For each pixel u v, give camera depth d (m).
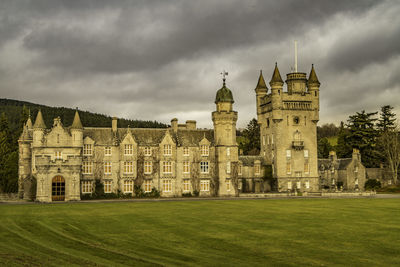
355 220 46.91
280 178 102.44
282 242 35.03
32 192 79.00
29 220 45.97
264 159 107.88
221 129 92.88
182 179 90.75
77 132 82.38
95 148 85.19
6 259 28.05
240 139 169.62
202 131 95.38
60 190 77.44
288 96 104.06
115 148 86.44
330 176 116.25
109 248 32.47
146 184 88.50
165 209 58.22
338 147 139.38
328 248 33.03
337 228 41.56
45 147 80.94
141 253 30.97
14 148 117.38
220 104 93.31
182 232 39.12
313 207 61.41
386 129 126.19
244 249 32.62
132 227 41.72
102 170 85.25
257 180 104.44
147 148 89.06
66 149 81.75
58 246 32.94
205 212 54.31
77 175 78.12
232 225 43.16
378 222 45.44
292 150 103.69
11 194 85.25
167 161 89.75
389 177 118.62
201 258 29.75
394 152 115.62
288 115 104.06
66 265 26.89
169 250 32.06
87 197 83.12
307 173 104.25
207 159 92.38
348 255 30.97
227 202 71.31
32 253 30.19
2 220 45.84
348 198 81.88
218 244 34.25
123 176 86.31
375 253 31.55
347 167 111.38
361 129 127.12
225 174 92.00
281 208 59.81
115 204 67.19
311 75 106.50
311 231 39.88
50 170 76.62
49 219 46.91
